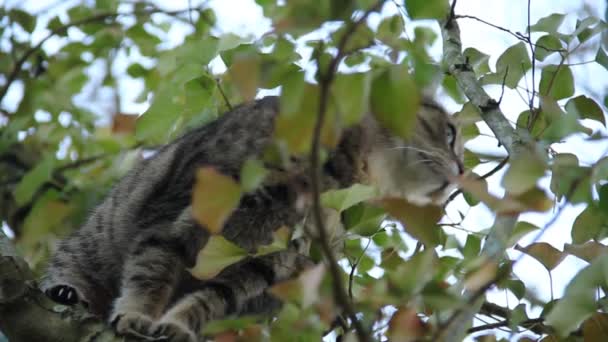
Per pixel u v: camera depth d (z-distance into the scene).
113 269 7.71
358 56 5.75
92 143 10.02
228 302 6.91
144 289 6.87
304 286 4.10
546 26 6.16
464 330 4.67
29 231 8.12
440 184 7.85
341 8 3.85
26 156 9.95
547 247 5.32
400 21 6.10
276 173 6.63
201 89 7.04
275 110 7.08
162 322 6.52
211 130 7.31
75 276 7.83
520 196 4.17
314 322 4.46
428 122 7.97
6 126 9.76
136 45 9.98
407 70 4.04
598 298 5.28
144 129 7.04
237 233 6.83
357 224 5.75
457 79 6.20
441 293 4.19
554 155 5.24
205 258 5.12
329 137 3.84
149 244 7.00
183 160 7.29
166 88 7.03
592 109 5.68
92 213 8.19
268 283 6.89
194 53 6.91
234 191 4.06
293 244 6.51
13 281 5.51
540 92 6.12
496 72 6.30
